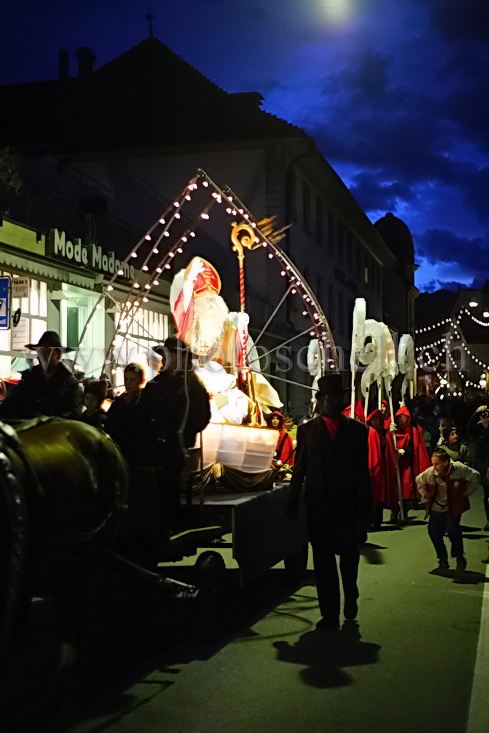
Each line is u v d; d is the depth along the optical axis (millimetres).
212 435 7594
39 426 4996
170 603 6664
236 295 26375
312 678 5500
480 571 9250
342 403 7113
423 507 15391
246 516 6887
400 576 8938
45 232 15625
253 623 6984
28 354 15062
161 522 6070
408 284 67688
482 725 4645
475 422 12953
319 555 6891
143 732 4555
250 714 4832
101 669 5695
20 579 4062
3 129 29609
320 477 6906
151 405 6492
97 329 17625
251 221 10523
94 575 5195
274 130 29000
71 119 29891
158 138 29172
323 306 36625
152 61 31516
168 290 21500
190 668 5715
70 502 4703
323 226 36812
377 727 4625
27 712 4863
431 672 5621
